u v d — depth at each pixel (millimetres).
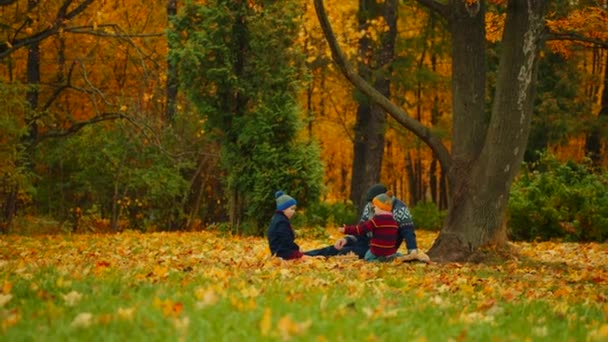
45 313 5250
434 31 30141
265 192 18859
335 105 36688
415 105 32656
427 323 5398
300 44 21016
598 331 5734
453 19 12742
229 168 19641
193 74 19391
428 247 16828
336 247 11672
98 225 25266
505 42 12258
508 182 12422
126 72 29062
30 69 23531
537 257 13906
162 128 25047
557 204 19547
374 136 27422
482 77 12758
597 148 31062
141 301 5723
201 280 7512
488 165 12336
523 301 7262
